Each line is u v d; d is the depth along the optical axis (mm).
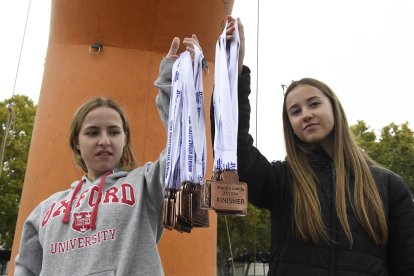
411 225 2248
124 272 2195
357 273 2090
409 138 26234
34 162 5145
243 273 32000
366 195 2246
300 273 2172
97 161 2521
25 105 22703
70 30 5344
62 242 2336
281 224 2387
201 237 5121
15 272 2553
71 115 5086
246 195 1854
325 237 2178
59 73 5297
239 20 2248
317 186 2346
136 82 5168
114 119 2590
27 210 4980
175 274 4852
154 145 5066
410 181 25656
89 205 2406
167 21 5234
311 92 2494
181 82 2230
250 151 2379
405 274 2221
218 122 2021
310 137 2430
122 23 5191
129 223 2326
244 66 2385
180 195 1979
